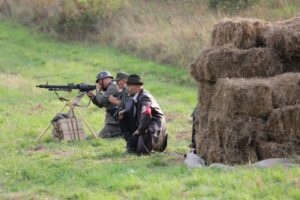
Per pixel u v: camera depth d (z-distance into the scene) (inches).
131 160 1190.9
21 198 974.4
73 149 1370.6
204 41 2439.7
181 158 1178.6
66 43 3230.8
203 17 2726.4
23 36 3408.0
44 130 1493.6
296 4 2603.3
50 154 1323.8
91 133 1562.5
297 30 1096.2
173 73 2442.2
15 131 1611.7
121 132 1373.0
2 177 1130.0
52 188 1013.2
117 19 3166.8
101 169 1102.4
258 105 1029.2
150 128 1243.2
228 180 904.9
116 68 2642.7
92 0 3248.0
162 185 924.6
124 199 900.0
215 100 1103.6
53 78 2532.0
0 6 3951.8
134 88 1273.4
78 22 3255.4
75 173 1099.9
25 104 2032.5
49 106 1983.3
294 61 1119.6
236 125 1042.1
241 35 1128.2
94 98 1488.7
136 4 3221.0
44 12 3550.7
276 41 1101.7
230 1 2824.8
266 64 1101.7
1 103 2047.2
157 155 1218.0
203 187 892.6
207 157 1107.9
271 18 2496.3
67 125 1477.6
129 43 2888.8
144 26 2957.7
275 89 1041.5
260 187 852.6
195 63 1169.4
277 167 947.3
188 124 1676.9
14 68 2768.2
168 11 3006.9
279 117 1027.3
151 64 2603.3
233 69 1110.4
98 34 3181.6
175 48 2564.0
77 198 940.6
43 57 2972.4
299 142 1030.4
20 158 1288.1
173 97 2111.2
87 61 2802.7
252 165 998.4
